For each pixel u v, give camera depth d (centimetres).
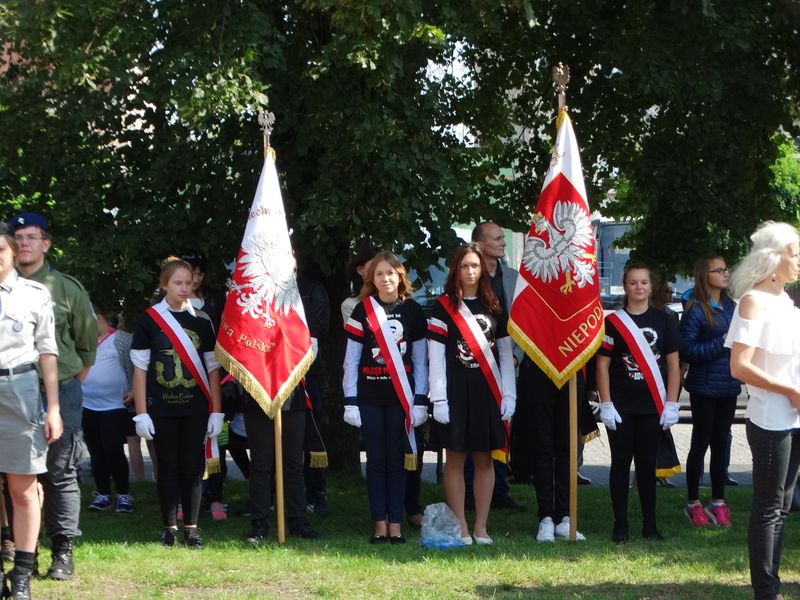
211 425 806
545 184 811
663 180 1068
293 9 930
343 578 673
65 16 862
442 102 995
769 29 1052
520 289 798
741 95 1062
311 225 936
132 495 1069
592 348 788
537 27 1094
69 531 678
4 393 598
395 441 798
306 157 988
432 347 785
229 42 870
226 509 959
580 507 949
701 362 859
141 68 915
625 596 624
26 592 614
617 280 2195
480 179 1173
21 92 955
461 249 791
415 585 655
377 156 922
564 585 653
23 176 1003
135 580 673
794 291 1989
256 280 801
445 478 802
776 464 570
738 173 1083
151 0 899
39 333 618
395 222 936
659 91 1014
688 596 625
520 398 883
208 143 987
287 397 796
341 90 920
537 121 1180
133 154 998
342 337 1074
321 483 927
